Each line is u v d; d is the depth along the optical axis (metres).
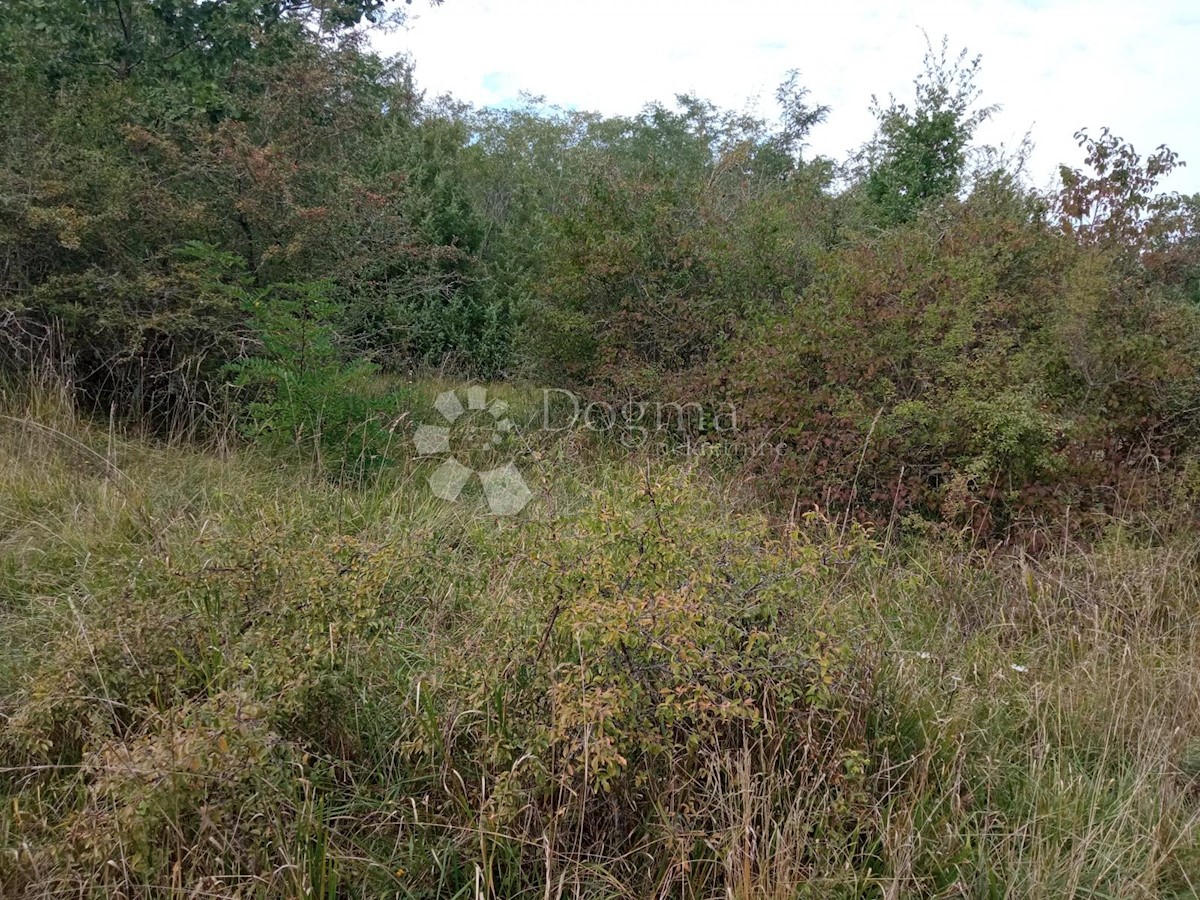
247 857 2.07
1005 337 4.83
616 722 2.25
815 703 2.36
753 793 2.29
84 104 6.34
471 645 2.72
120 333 5.68
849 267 5.37
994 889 2.26
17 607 3.37
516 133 17.56
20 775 2.41
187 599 2.86
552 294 6.98
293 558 2.85
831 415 4.83
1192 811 2.63
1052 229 5.93
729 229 6.89
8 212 5.39
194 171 6.06
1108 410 4.96
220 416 5.49
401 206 8.02
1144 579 3.93
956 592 3.94
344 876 2.13
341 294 6.80
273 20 8.16
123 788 1.99
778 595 2.54
